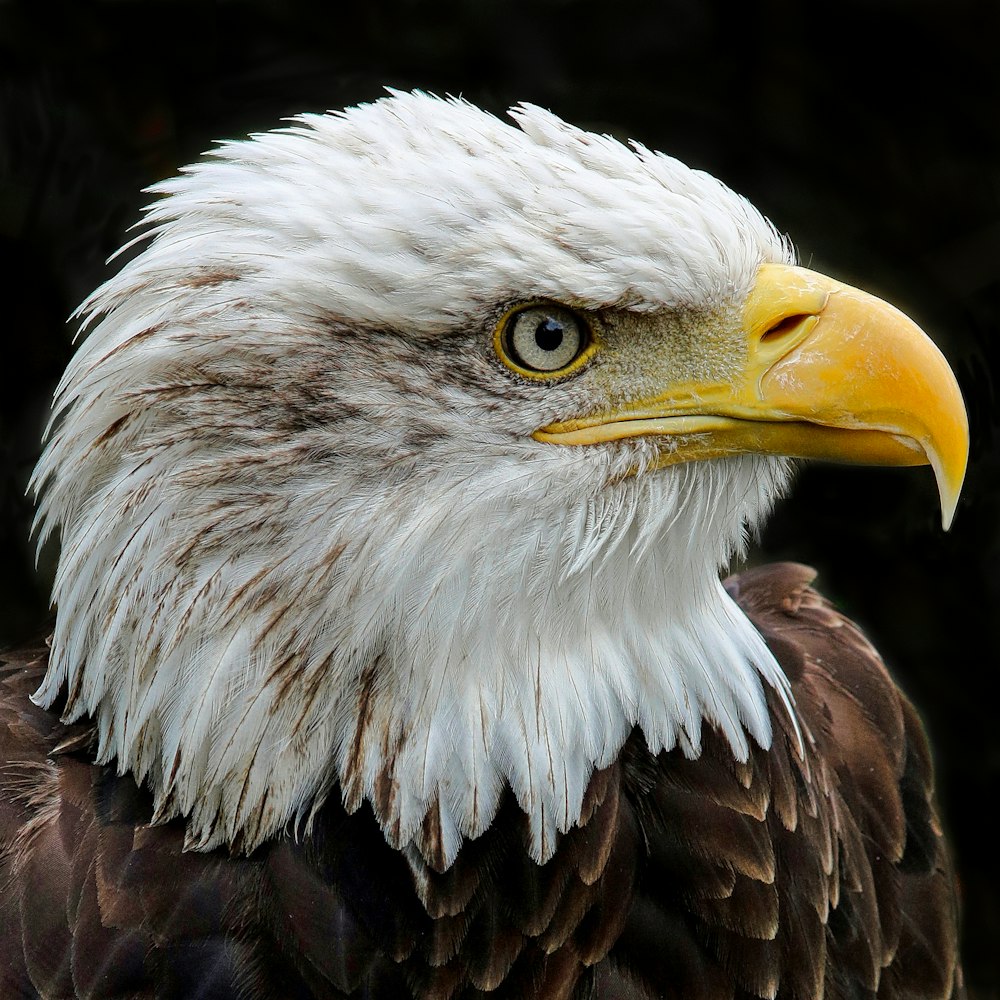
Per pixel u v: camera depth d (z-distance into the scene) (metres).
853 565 16.02
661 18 15.40
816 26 15.47
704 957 7.51
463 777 7.29
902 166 15.66
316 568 7.07
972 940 16.58
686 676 7.73
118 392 7.21
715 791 7.67
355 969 7.22
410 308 7.03
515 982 7.31
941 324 15.61
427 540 7.11
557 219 7.02
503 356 7.18
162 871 7.30
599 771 7.55
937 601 16.00
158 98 15.09
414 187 7.06
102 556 7.36
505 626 7.29
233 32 15.06
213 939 7.22
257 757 7.22
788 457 7.74
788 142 15.65
